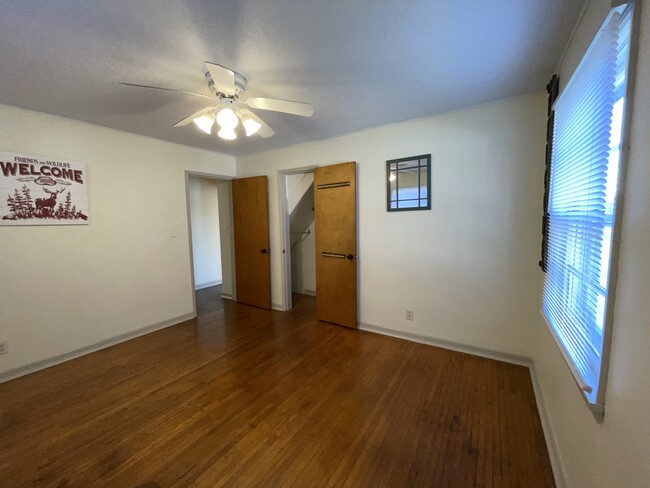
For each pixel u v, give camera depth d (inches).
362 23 54.6
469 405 75.7
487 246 98.2
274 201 154.3
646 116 30.1
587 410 43.1
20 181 93.0
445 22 54.8
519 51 65.0
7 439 65.2
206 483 54.3
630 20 35.0
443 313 108.3
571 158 57.2
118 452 61.5
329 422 70.2
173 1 47.6
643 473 27.4
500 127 92.9
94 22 52.5
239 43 60.1
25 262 94.4
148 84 77.4
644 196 29.9
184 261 143.3
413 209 110.9
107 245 114.7
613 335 35.8
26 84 76.7
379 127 115.7
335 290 133.3
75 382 88.6
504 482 53.9
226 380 89.2
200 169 150.1
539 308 89.7
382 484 53.8
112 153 115.2
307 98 88.0
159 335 125.3
